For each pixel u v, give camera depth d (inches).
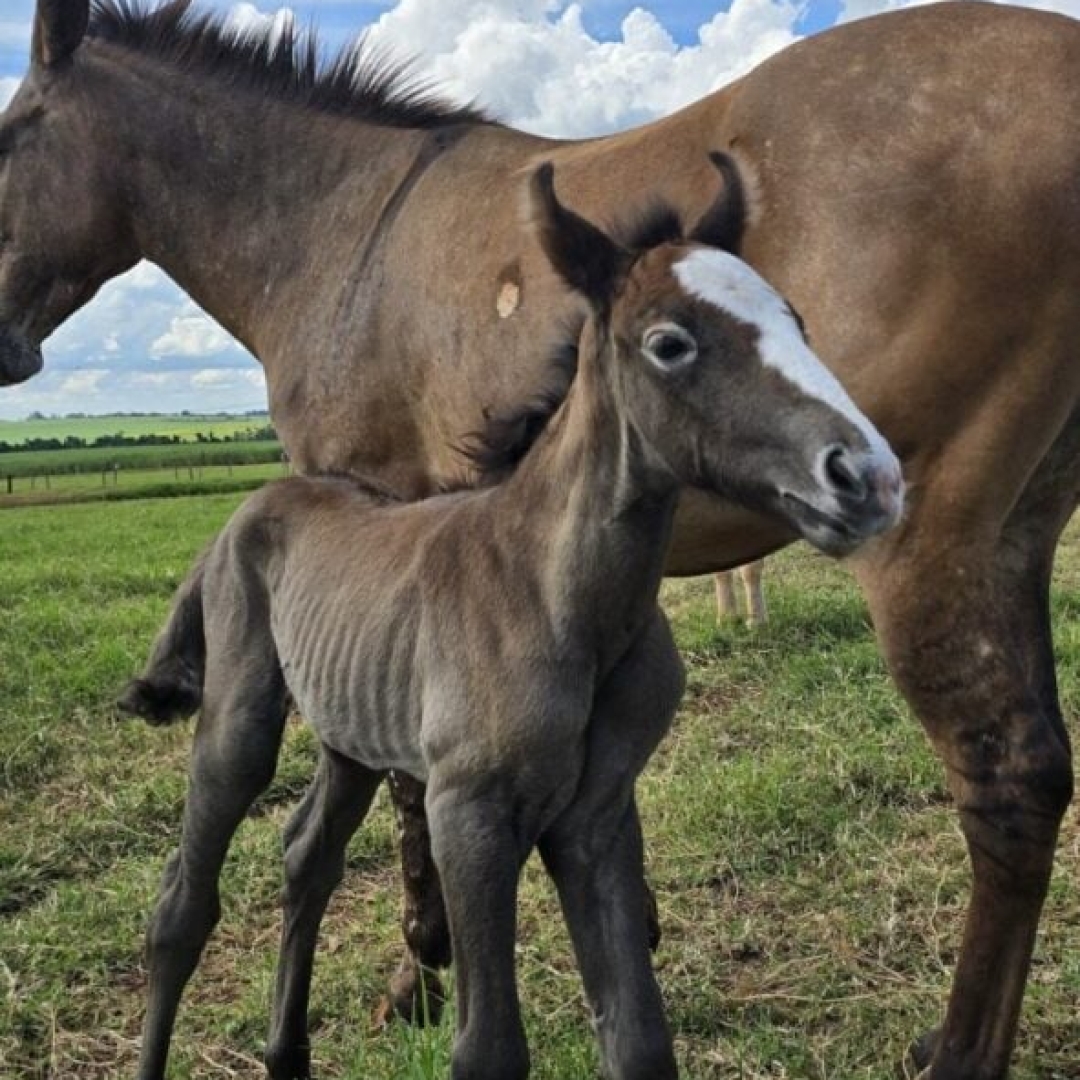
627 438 93.8
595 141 141.2
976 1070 117.6
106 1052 142.9
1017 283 109.5
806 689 255.9
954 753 116.3
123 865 189.0
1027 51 112.9
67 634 331.3
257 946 165.2
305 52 165.0
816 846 183.0
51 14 166.1
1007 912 115.8
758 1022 140.6
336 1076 135.3
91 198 170.7
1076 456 119.1
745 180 101.9
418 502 118.8
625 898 102.7
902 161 112.6
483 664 99.1
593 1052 131.7
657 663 102.9
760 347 86.7
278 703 125.6
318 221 159.2
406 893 144.3
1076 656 258.5
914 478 114.3
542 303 130.4
